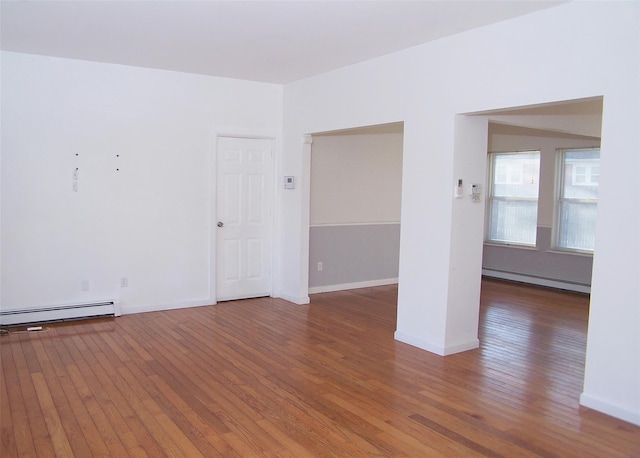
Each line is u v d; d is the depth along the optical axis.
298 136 5.95
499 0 3.26
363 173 6.88
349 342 4.61
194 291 5.85
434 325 4.35
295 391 3.50
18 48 4.61
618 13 3.04
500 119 4.34
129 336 4.68
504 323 5.35
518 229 7.75
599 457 2.70
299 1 3.35
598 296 3.21
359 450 2.73
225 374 3.79
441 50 4.16
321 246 6.61
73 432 2.87
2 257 4.82
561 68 3.35
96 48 4.59
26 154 4.85
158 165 5.50
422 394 3.48
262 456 2.65
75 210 5.12
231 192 6.05
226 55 4.77
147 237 5.52
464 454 2.71
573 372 3.94
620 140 3.06
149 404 3.25
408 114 4.48
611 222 3.12
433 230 4.32
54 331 4.80
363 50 4.52
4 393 3.38
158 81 5.42
